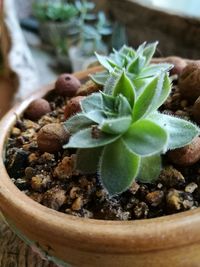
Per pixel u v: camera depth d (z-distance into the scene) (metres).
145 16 0.21
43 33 0.29
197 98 0.10
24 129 0.12
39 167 0.10
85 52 0.26
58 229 0.08
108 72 0.11
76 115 0.09
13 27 0.22
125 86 0.09
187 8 0.21
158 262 0.08
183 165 0.09
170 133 0.09
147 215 0.09
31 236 0.09
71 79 0.12
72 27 0.29
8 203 0.09
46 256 0.09
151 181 0.09
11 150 0.11
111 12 0.25
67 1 0.33
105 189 0.08
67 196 0.09
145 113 0.08
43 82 0.25
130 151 0.08
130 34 0.22
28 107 0.12
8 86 0.21
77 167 0.09
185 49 0.20
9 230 0.12
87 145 0.08
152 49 0.11
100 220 0.08
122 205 0.09
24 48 0.21
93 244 0.08
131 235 0.07
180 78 0.11
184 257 0.08
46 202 0.09
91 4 0.28
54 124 0.10
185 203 0.09
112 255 0.08
